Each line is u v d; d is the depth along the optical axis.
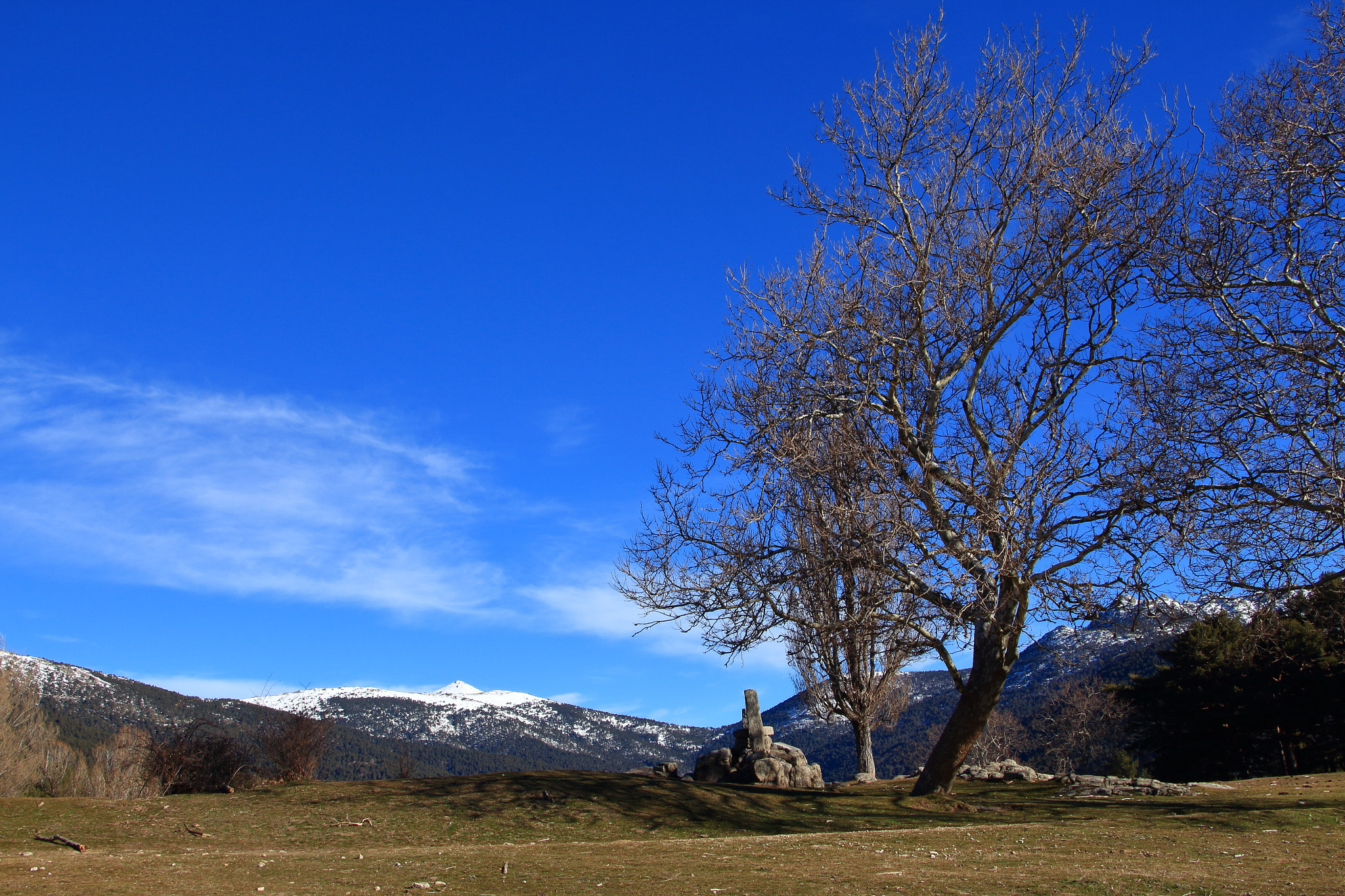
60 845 12.79
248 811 15.73
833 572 17.95
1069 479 16.16
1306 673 33.34
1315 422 16.08
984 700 18.20
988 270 18.48
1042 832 13.10
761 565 18.41
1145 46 18.45
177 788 21.70
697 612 18.67
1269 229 16.97
